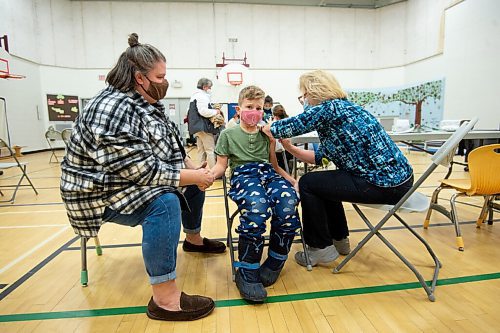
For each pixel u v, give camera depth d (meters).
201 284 1.52
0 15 7.63
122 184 1.16
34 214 2.80
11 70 7.98
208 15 9.54
